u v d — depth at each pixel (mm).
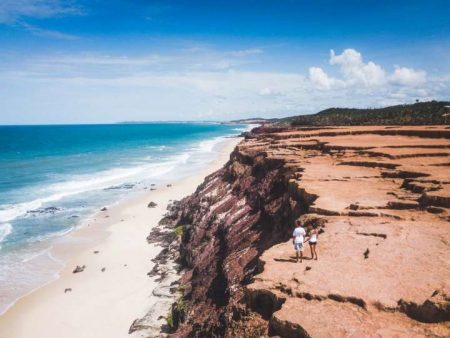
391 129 55938
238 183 38000
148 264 32875
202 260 28672
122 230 41938
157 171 80625
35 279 30172
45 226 43500
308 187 24016
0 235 40312
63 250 36188
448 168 27297
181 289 26766
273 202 27234
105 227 43031
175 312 23297
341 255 14891
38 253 35438
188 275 28438
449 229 16844
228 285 21016
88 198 56781
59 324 24125
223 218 32156
